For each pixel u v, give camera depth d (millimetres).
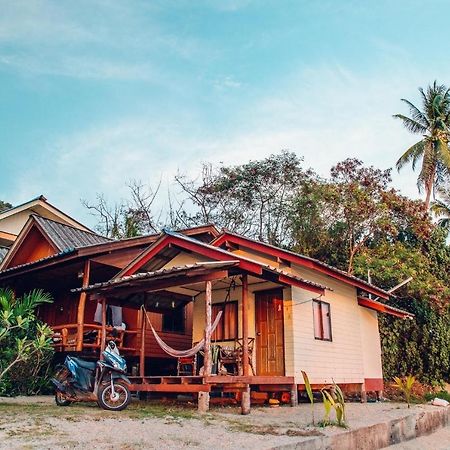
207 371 8883
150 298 12391
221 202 28422
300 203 24000
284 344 11500
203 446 5828
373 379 14539
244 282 9680
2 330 9508
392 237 21922
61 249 14492
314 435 6770
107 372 8836
